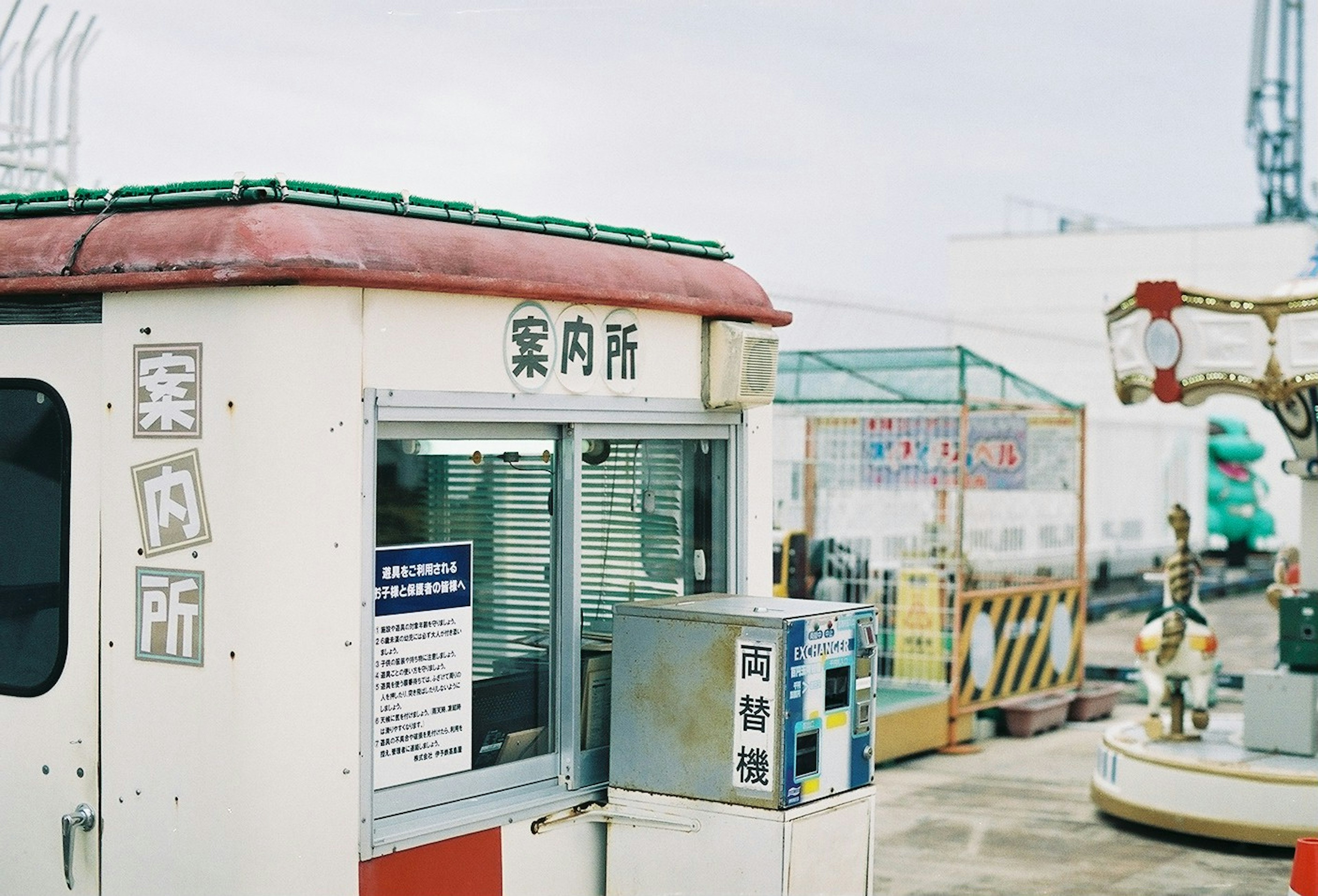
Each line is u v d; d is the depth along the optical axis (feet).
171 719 12.32
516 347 14.02
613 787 15.26
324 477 12.24
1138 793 27.04
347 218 12.80
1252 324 25.67
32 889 13.24
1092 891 23.25
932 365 34.81
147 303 12.48
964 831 27.20
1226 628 63.21
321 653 12.24
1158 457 81.61
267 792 11.96
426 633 13.52
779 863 14.17
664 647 14.90
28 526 13.33
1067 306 110.63
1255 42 106.32
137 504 12.55
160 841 12.39
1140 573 77.05
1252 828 25.50
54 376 13.14
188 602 12.23
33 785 13.25
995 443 40.32
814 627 14.51
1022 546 41.09
